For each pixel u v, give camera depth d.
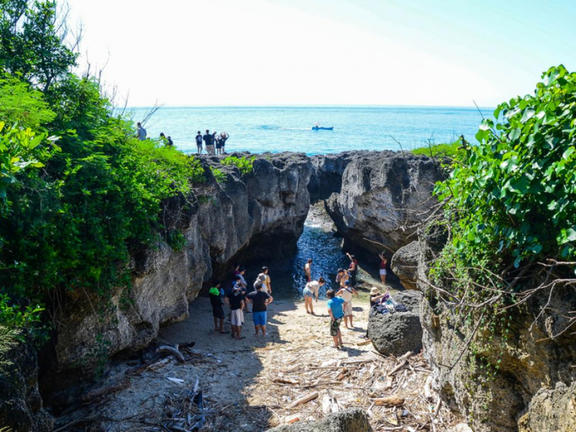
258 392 9.00
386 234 20.34
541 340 4.39
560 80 4.44
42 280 6.67
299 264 24.03
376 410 8.20
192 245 12.52
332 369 9.98
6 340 4.98
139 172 9.68
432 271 6.56
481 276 5.14
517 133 4.64
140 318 9.41
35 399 5.23
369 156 23.52
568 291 4.19
